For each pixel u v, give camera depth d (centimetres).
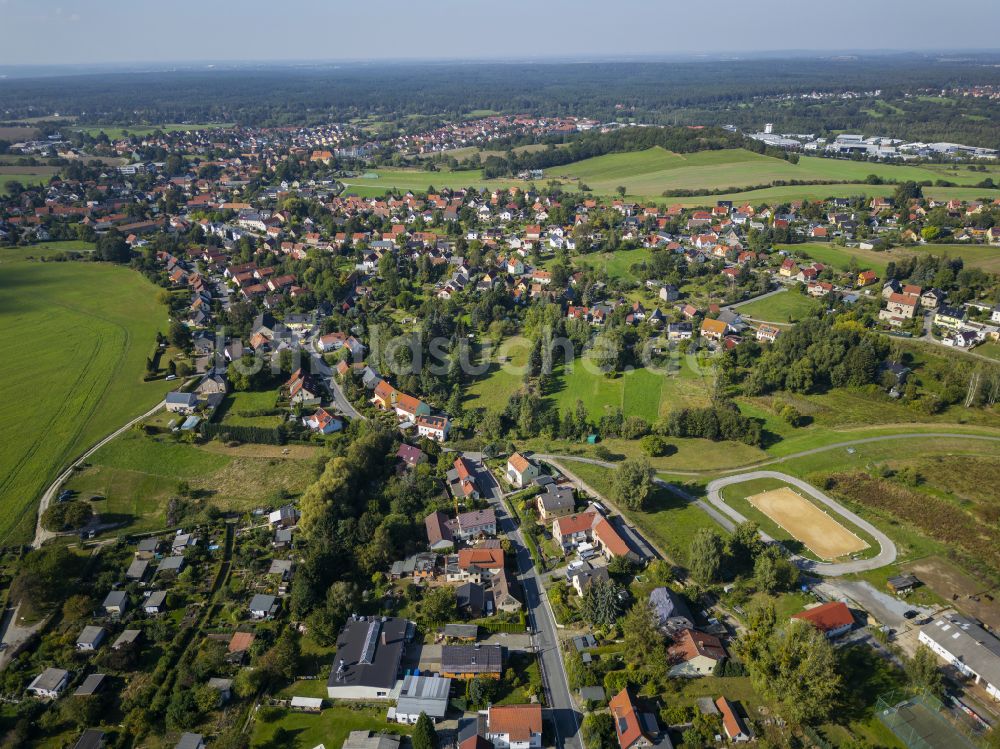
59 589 11044
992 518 12169
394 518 12594
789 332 19250
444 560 12038
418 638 10388
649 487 13338
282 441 16062
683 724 8744
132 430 16338
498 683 9519
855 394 17675
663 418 16662
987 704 8806
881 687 9062
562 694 9400
